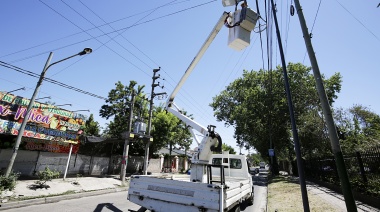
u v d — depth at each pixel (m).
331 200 9.42
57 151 15.93
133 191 5.74
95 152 19.61
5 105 11.95
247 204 9.71
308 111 23.62
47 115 13.98
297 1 5.79
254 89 27.91
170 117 27.58
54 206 8.08
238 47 5.42
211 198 4.66
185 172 32.84
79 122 16.09
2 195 8.34
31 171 14.31
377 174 8.58
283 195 11.59
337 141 4.67
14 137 13.43
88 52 10.71
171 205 5.12
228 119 35.22
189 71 7.51
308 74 26.52
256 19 5.26
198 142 6.95
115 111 25.41
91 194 11.17
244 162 9.47
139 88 25.73
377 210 7.36
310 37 5.43
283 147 30.38
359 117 25.23
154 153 30.05
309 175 20.20
